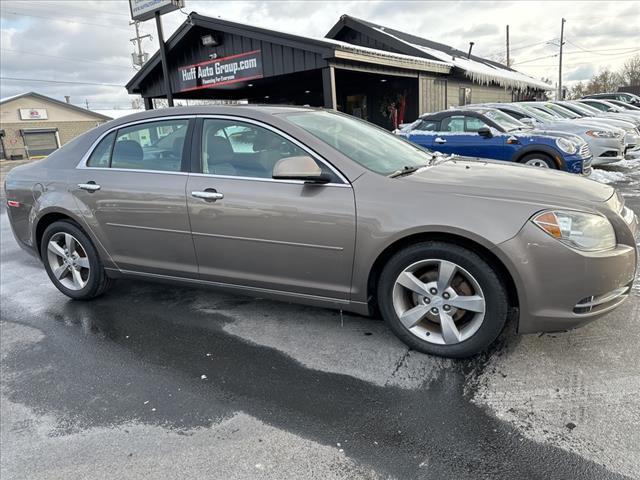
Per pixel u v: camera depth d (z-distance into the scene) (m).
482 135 7.79
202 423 2.32
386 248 2.68
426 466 1.96
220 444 2.16
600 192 2.69
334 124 3.39
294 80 14.20
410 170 2.94
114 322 3.54
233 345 3.07
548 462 1.93
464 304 2.61
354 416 2.29
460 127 8.30
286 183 2.89
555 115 11.86
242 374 2.73
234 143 3.12
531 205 2.45
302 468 1.99
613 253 2.41
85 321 3.60
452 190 2.59
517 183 2.68
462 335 2.66
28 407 2.55
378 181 2.71
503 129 7.83
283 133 2.98
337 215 2.73
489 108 8.66
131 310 3.75
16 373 2.90
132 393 2.61
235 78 11.80
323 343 3.02
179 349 3.07
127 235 3.52
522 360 2.67
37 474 2.05
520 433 2.10
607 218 2.50
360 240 2.70
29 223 4.01
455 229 2.48
